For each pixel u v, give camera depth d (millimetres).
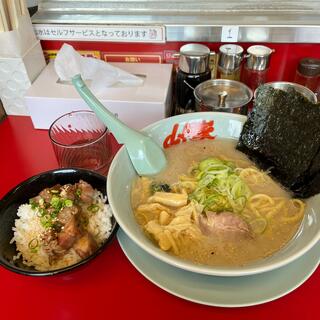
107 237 323
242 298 281
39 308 302
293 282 291
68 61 452
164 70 485
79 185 351
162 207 331
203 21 462
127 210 323
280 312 293
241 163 375
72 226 312
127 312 298
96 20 478
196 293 285
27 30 459
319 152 312
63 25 477
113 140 458
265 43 471
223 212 317
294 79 500
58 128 434
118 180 333
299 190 331
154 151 359
